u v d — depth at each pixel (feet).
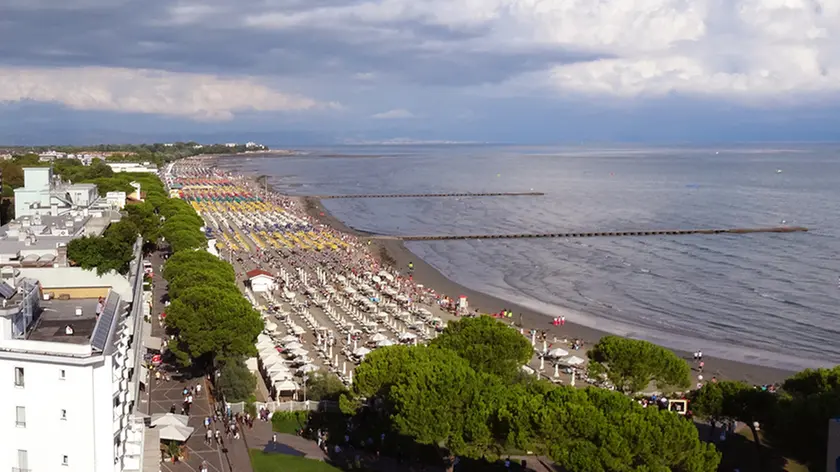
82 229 432.66
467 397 258.98
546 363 443.73
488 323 362.53
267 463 282.97
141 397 325.42
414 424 251.19
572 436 225.15
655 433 212.64
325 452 296.30
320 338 472.85
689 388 373.40
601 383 381.19
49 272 289.94
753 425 305.94
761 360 476.95
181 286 440.04
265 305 563.89
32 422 204.44
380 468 281.33
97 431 205.98
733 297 650.43
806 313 597.11
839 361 477.77
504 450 253.65
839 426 230.27
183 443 297.12
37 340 219.00
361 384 304.09
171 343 376.89
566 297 651.66
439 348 331.57
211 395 355.97
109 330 229.45
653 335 532.73
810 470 274.77
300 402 348.18
